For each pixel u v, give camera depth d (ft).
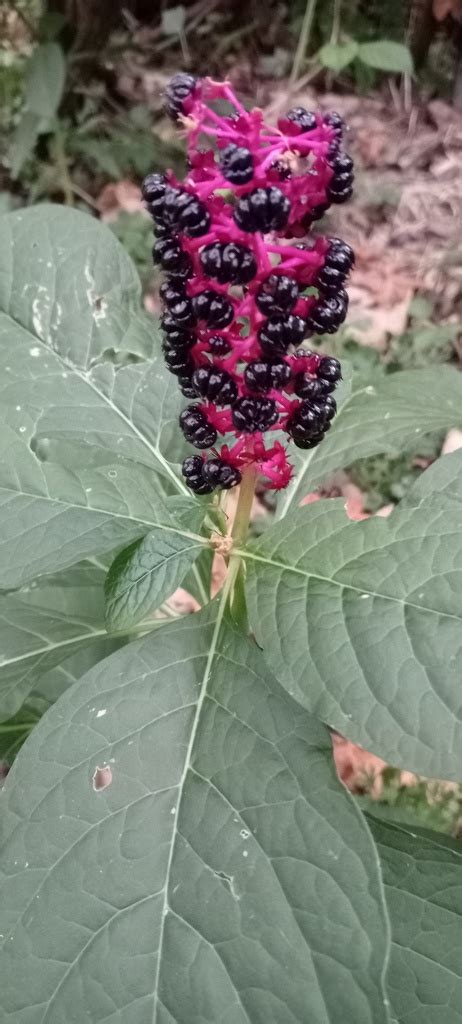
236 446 0.58
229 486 0.59
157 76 2.35
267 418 0.54
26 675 0.69
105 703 0.54
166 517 0.58
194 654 0.56
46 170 2.02
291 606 0.50
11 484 0.57
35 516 0.56
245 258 0.46
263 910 0.45
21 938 0.46
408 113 2.41
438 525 0.51
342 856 0.46
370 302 1.88
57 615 0.74
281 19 2.53
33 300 0.76
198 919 0.46
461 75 2.43
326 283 0.50
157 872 0.47
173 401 0.72
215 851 0.48
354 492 1.49
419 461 1.48
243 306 0.50
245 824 0.48
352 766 1.14
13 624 0.72
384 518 0.53
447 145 2.30
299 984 0.43
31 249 0.78
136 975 0.44
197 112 0.47
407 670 0.46
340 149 0.47
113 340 0.75
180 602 1.33
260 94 2.48
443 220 2.09
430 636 0.46
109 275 0.78
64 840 0.49
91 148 2.02
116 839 0.49
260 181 0.46
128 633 0.73
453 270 1.92
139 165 2.07
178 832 0.49
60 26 1.99
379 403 0.76
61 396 0.72
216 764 0.51
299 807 0.48
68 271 0.77
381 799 1.10
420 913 0.64
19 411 0.70
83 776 0.51
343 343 1.69
